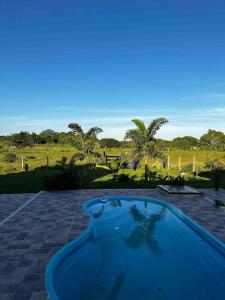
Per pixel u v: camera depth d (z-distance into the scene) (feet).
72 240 22.27
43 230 24.73
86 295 17.38
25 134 196.75
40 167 81.35
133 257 23.30
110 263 22.03
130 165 75.41
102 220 33.30
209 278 19.79
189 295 17.79
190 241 26.30
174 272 20.76
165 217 34.42
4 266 17.80
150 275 20.16
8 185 50.19
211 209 32.37
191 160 98.89
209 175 62.69
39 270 17.24
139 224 31.99
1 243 21.70
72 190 44.34
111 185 49.73
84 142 65.62
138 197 39.01
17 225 26.16
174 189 41.63
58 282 18.07
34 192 43.73
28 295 14.42
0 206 33.88
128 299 17.25
